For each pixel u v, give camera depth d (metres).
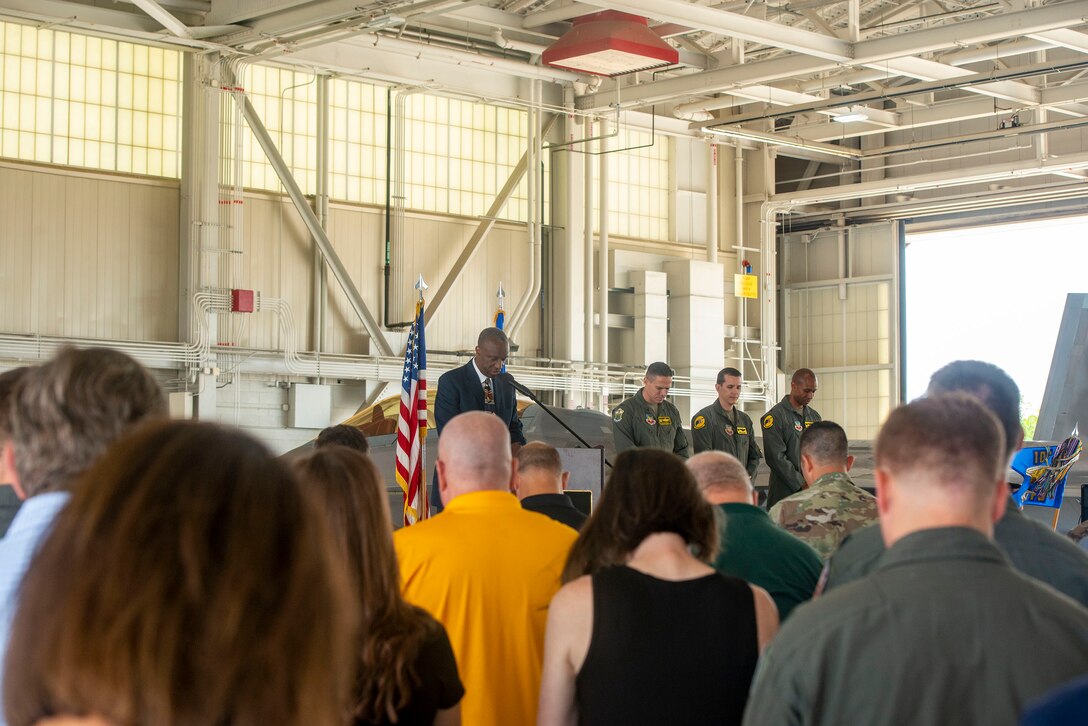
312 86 15.35
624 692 2.17
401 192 15.87
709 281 18.64
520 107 16.75
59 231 13.49
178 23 12.91
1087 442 8.30
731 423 8.05
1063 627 1.56
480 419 2.75
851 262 21.19
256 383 14.54
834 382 21.22
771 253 19.92
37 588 0.89
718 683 2.18
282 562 0.92
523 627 2.59
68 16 12.79
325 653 0.95
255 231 14.79
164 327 14.13
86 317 13.62
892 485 1.67
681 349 18.45
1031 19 12.63
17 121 13.26
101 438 1.50
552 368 16.81
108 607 0.87
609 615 2.19
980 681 1.54
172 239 14.22
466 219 16.61
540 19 15.37
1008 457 2.59
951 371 2.69
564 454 5.77
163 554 0.88
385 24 12.38
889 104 19.41
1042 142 17.59
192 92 14.06
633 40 12.84
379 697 1.88
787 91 16.81
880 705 1.55
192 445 0.93
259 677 0.90
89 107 13.72
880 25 16.36
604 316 17.44
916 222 21.27
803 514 3.47
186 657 0.87
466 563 2.57
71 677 0.86
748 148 20.00
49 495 1.46
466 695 2.55
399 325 15.74
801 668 1.58
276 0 12.55
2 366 12.78
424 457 5.90
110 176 13.82
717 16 12.91
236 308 13.69
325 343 15.24
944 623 1.55
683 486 2.34
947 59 16.17
